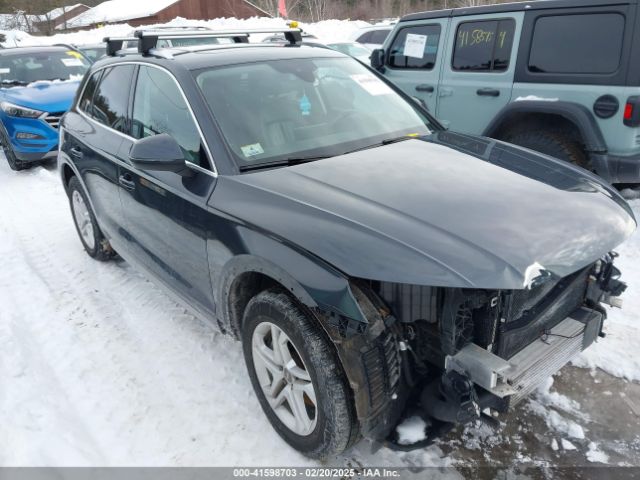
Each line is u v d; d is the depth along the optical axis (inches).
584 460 96.6
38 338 140.3
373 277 77.0
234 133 111.3
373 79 146.3
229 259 98.1
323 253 81.9
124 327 144.3
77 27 1523.1
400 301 81.7
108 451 102.3
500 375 79.7
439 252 77.9
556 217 87.5
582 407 108.7
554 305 92.9
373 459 98.1
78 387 120.4
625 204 100.1
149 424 109.0
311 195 94.0
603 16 183.3
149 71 134.1
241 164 106.6
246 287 103.1
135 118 137.7
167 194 116.4
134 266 150.3
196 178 109.4
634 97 176.7
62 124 184.2
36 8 1269.7
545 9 199.5
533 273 76.3
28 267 184.9
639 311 139.4
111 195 149.1
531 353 89.9
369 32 517.3
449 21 237.6
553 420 105.3
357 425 87.4
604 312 103.4
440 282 74.8
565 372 118.5
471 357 80.3
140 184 127.8
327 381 83.8
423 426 88.5
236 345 134.0
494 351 86.0
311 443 93.4
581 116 190.4
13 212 247.0
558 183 100.6
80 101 178.5
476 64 227.8
